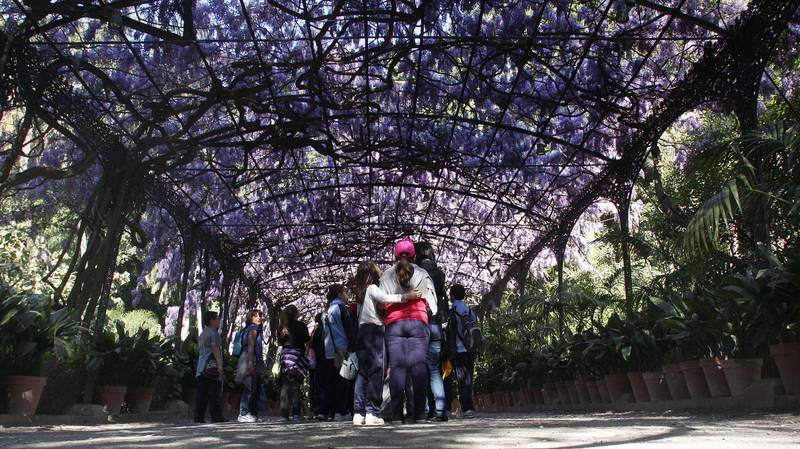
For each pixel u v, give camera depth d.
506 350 15.20
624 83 9.58
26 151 11.61
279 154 12.84
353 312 8.16
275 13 8.59
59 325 7.59
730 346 6.88
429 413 7.52
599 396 9.99
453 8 8.52
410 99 10.62
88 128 8.95
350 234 17.58
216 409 9.61
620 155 11.02
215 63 9.13
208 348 9.60
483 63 8.74
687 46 9.77
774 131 6.30
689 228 5.90
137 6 7.88
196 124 11.19
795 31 8.66
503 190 13.17
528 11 9.00
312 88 9.12
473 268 19.25
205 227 14.70
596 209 14.59
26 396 7.29
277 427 6.05
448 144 11.27
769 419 5.00
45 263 15.13
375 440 3.70
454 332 7.20
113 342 9.47
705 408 6.93
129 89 9.45
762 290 5.66
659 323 7.64
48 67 7.91
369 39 9.08
